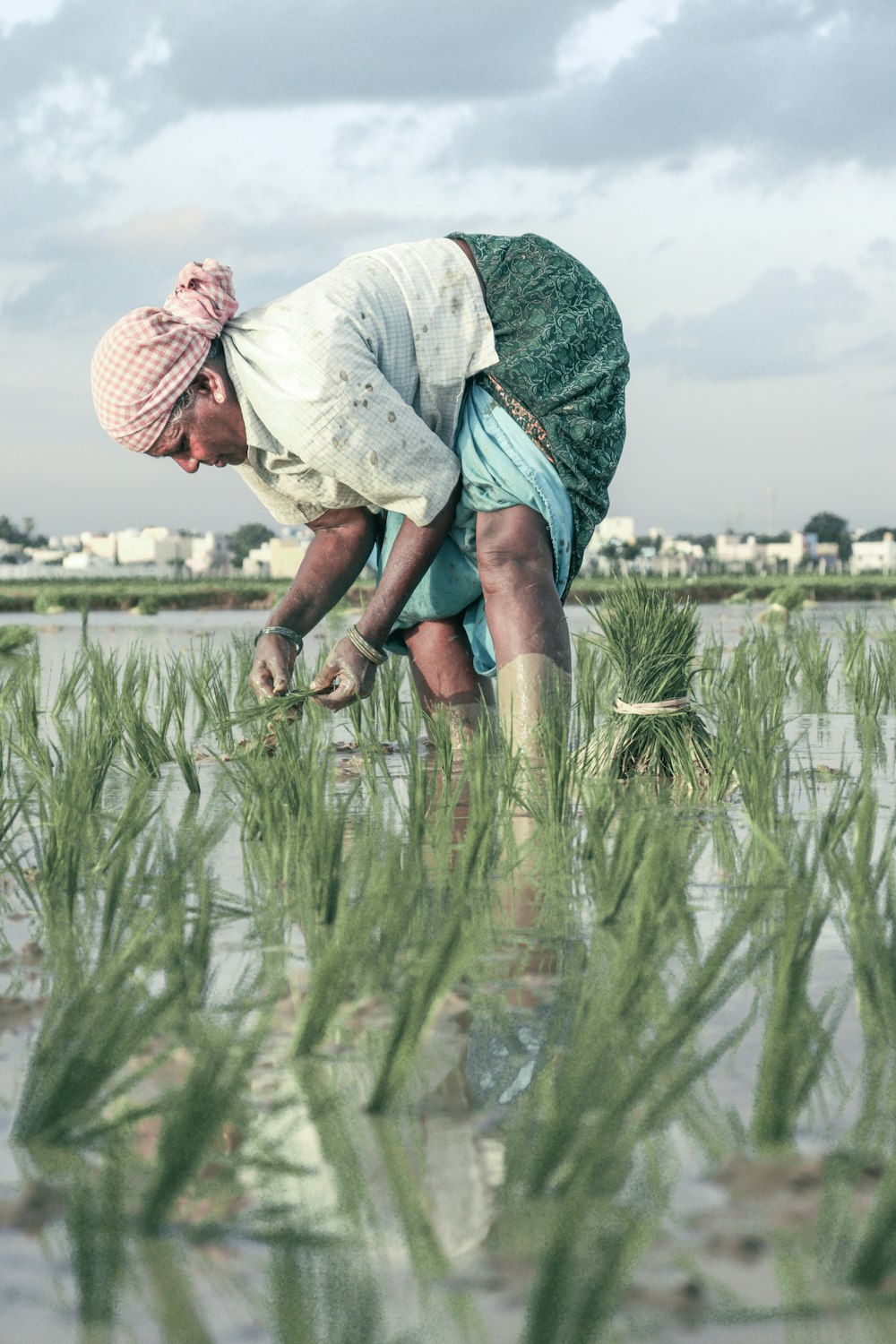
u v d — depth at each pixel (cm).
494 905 282
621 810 398
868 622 1780
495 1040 197
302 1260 132
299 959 245
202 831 373
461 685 576
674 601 551
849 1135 160
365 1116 169
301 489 505
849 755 533
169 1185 141
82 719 518
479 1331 120
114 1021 182
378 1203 144
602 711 629
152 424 481
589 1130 161
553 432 508
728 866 321
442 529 502
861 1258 127
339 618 1888
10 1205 146
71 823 309
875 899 249
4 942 262
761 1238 135
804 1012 202
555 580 523
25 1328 121
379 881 245
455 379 506
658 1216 140
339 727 698
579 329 521
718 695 564
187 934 264
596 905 281
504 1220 140
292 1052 192
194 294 491
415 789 329
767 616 1819
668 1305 123
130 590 3638
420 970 183
